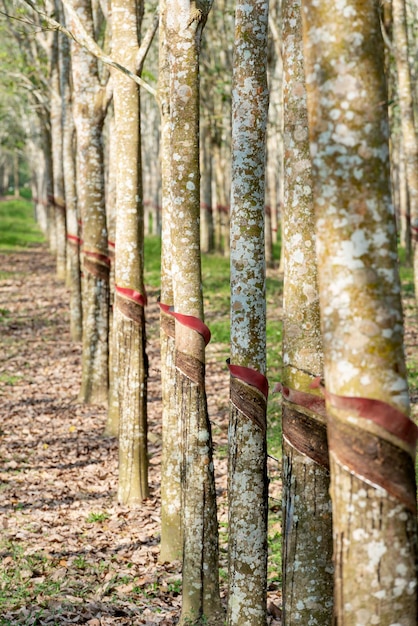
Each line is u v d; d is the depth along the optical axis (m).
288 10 3.82
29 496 8.66
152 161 43.50
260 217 4.86
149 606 6.10
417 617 2.67
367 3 2.55
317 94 2.62
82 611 5.95
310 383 3.76
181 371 5.88
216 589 5.85
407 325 17.16
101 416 11.95
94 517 8.05
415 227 16.45
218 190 33.62
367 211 2.57
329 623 3.79
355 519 2.66
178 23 5.48
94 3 14.72
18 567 6.73
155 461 9.95
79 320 17.31
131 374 8.48
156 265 29.22
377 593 2.64
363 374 2.60
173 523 7.02
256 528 4.93
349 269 2.59
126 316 8.41
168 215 6.98
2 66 21.91
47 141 32.62
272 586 6.35
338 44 2.56
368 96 2.55
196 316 5.87
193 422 5.86
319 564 3.78
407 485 2.65
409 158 15.90
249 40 4.73
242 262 4.85
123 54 8.19
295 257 3.81
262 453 4.93
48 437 10.86
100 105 11.80
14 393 13.17
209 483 5.89
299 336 3.79
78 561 6.94
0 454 10.07
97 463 9.84
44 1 13.01
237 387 4.90
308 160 3.77
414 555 2.67
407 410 2.63
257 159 4.80
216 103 27.42
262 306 4.89
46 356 15.90
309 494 3.78
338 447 2.66
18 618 5.77
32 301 22.41
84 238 12.38
